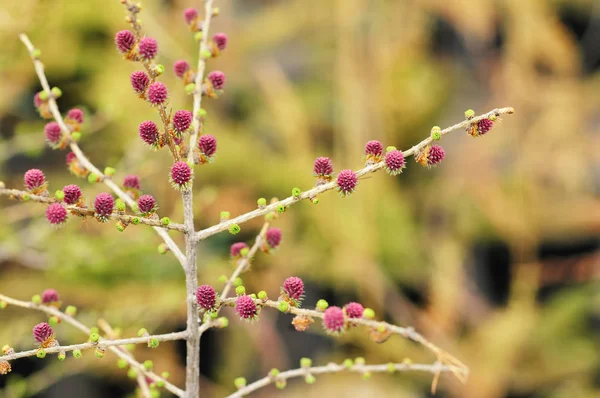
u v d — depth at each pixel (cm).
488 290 193
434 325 167
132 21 91
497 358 162
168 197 154
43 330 89
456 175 189
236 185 167
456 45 215
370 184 173
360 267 164
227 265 158
